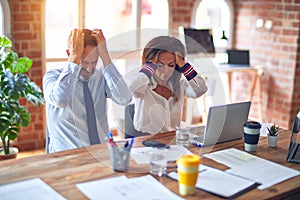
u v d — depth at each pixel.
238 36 5.39
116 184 1.66
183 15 4.86
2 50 3.40
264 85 5.07
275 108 4.98
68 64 2.24
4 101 3.27
